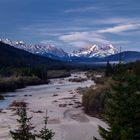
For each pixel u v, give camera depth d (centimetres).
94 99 8519
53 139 5822
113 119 2489
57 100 11025
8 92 13975
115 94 2530
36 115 8112
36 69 19150
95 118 7912
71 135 6169
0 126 6769
